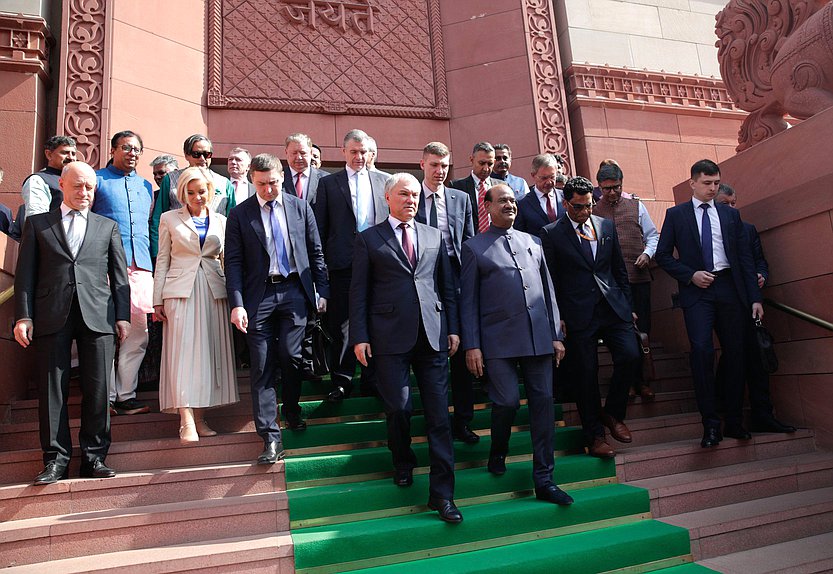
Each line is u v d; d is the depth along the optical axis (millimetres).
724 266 4387
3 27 6297
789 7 5551
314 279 4055
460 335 3674
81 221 3717
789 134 4832
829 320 4391
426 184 4379
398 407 3389
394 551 3094
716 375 4781
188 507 3174
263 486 3537
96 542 3010
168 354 3818
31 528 2934
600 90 8227
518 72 8062
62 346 3475
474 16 8320
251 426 4355
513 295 3627
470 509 3434
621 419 4156
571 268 4117
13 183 6008
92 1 6688
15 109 6191
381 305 3504
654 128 8312
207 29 7449
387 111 7812
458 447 3945
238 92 7383
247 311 3758
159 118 6824
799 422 4680
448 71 8203
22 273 3496
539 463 3574
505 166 5055
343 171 4590
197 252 3963
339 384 4297
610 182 5152
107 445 3551
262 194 3879
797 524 3629
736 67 6031
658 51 8648
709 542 3408
